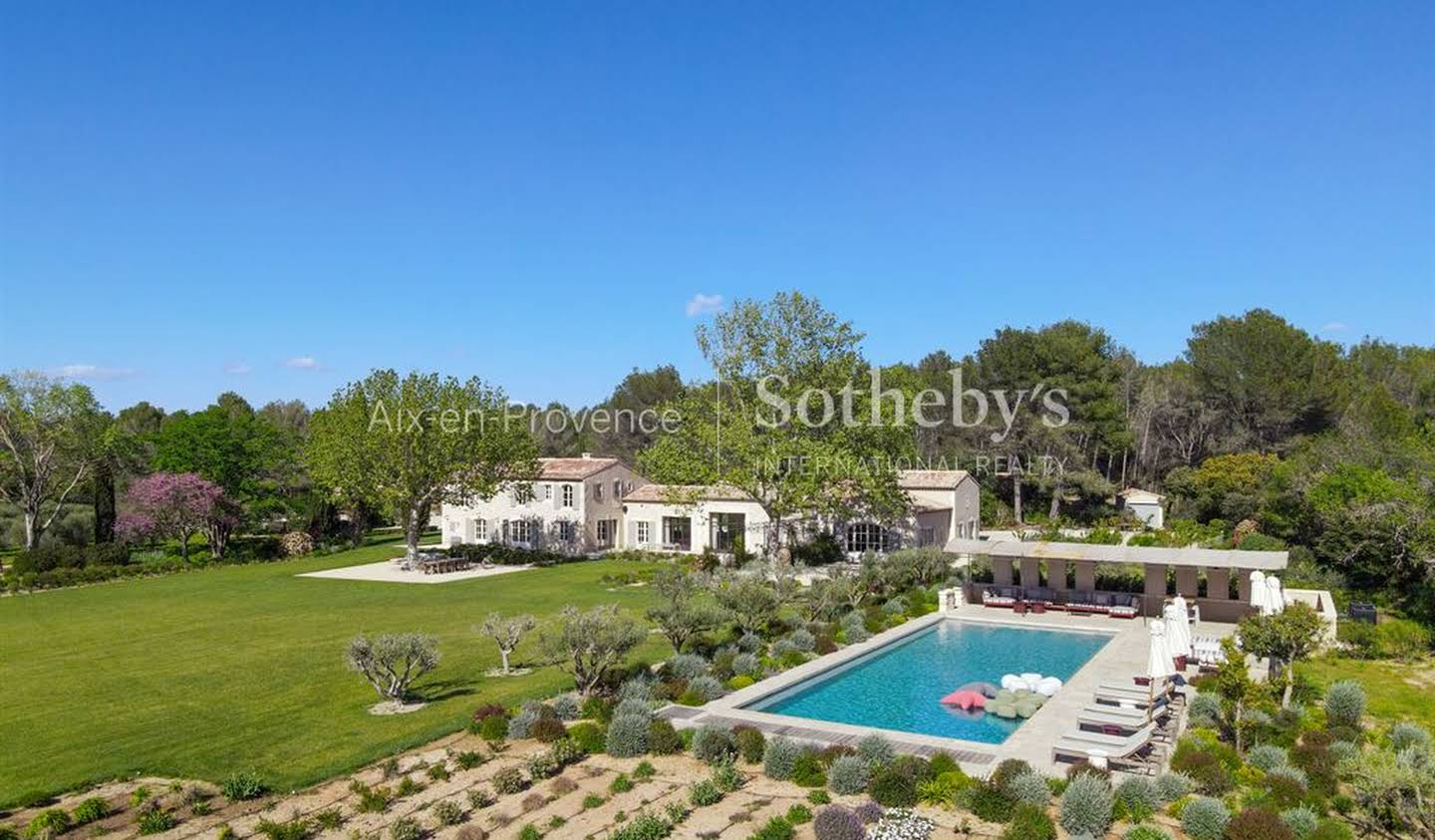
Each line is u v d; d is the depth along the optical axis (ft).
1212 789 57.31
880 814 54.49
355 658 78.84
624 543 217.36
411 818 54.03
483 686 85.71
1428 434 171.42
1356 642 99.81
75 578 170.81
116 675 93.20
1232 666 70.23
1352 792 57.93
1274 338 265.54
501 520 213.66
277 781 61.31
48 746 69.26
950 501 188.75
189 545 234.99
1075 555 122.93
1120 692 81.25
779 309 174.70
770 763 62.23
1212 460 248.52
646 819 52.75
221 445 222.89
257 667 95.20
